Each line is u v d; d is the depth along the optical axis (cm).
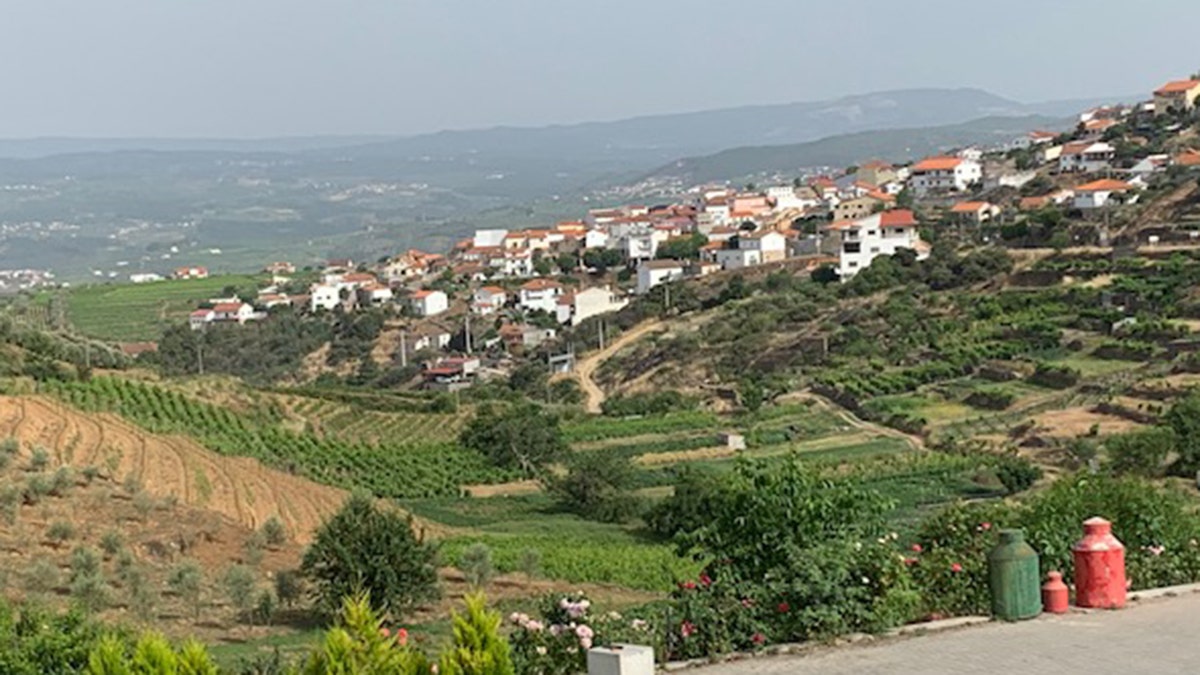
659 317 15412
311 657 1136
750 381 11925
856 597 1720
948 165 18650
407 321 18575
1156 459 6931
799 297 14175
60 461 5500
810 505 1745
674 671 1567
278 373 17412
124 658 1161
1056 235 13050
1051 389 9644
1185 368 9006
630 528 7081
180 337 18425
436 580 3834
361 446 9275
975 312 11912
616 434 10394
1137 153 16125
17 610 2452
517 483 8775
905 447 9075
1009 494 7375
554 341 15738
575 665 1555
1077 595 1823
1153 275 11288
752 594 1686
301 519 5809
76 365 8719
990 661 1543
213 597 3759
